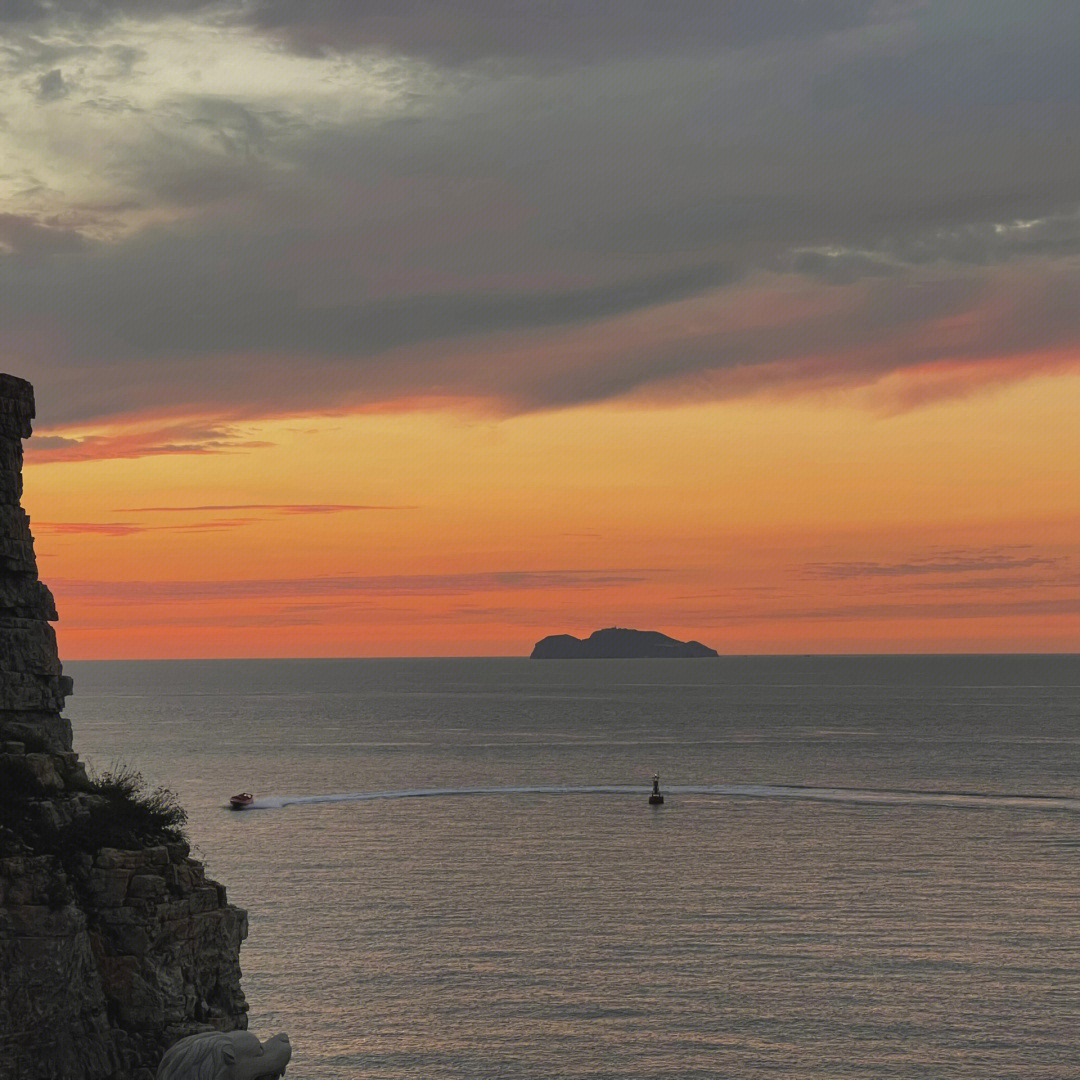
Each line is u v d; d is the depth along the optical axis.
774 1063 81.38
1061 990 97.00
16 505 33.41
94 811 31.11
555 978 99.81
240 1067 18.12
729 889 138.12
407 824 190.25
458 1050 83.00
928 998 94.75
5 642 32.88
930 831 184.12
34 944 28.30
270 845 167.12
